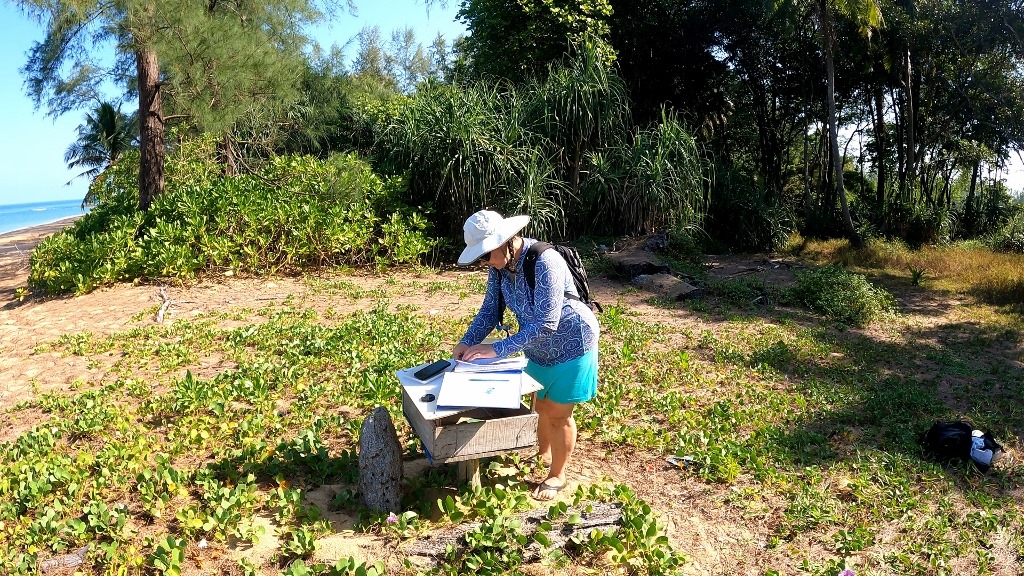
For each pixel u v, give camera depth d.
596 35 17.75
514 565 3.47
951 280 14.37
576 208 14.95
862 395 6.73
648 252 13.75
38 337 8.16
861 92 27.19
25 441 4.84
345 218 12.83
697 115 24.30
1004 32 20.28
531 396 4.13
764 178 27.14
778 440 5.42
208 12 13.42
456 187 13.59
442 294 10.59
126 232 11.15
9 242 25.67
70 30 12.48
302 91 21.98
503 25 18.97
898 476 4.97
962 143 24.05
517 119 14.62
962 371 7.82
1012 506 4.68
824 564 3.85
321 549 3.53
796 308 10.98
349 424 5.07
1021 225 20.31
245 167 16.91
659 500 4.43
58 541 3.55
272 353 7.20
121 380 6.31
